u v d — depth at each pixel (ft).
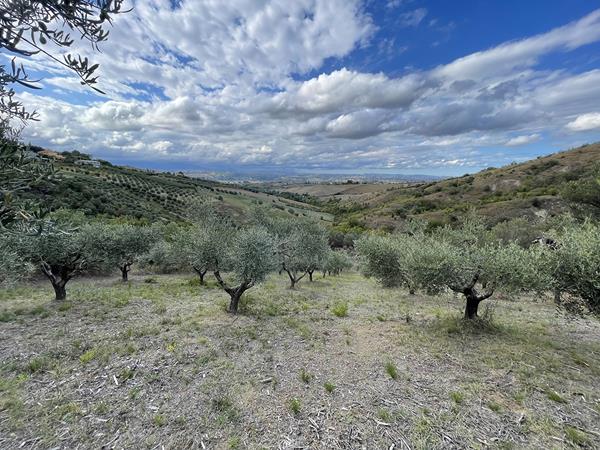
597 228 23.88
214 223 45.44
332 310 37.01
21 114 7.68
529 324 31.09
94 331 26.43
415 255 28.71
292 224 82.07
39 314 31.63
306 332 27.48
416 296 48.83
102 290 46.62
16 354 20.95
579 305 22.80
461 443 12.89
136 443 12.58
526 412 15.25
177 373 18.78
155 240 63.52
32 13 5.72
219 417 14.44
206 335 25.84
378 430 13.74
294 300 44.06
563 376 19.15
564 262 22.15
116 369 19.08
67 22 5.95
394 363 21.06
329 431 13.64
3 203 6.87
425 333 27.48
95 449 12.16
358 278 83.30
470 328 27.81
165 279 64.34
